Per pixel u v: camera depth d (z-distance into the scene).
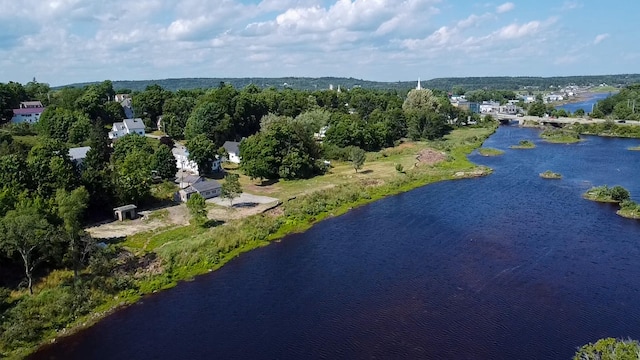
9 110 138.25
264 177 103.62
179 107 151.25
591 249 62.03
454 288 52.19
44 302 47.53
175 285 55.16
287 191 94.06
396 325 45.03
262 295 52.12
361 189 94.62
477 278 54.47
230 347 42.38
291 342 42.84
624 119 190.62
